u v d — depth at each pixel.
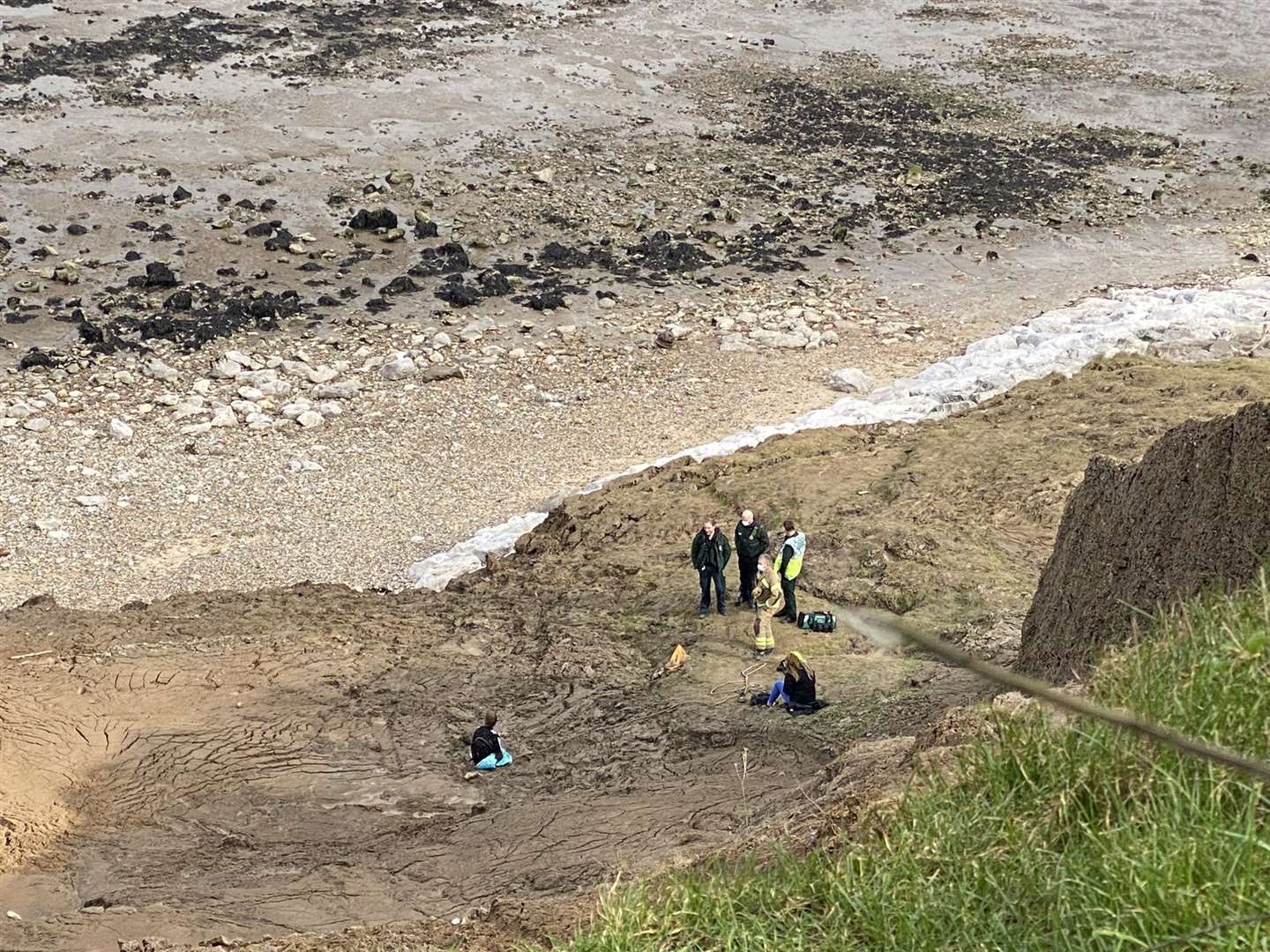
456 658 21.86
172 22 68.69
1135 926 5.26
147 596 30.44
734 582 25.09
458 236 51.84
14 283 45.78
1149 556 13.09
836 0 81.69
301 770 17.92
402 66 66.44
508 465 37.19
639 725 19.09
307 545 33.03
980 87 70.56
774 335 45.09
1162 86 71.88
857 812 7.93
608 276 49.59
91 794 17.16
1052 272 51.38
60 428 37.72
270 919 13.64
